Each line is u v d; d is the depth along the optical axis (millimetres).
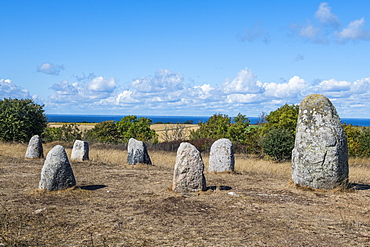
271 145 19344
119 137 38406
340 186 9289
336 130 9406
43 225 6289
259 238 5586
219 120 28234
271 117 23797
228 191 9320
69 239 5562
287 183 10195
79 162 15828
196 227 6191
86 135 33406
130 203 7969
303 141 9617
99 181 10977
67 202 8055
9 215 6840
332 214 7137
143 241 5473
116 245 5301
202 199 8336
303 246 5234
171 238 5609
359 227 6238
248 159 20219
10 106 25375
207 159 18906
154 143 31391
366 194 9078
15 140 24922
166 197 8500
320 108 9672
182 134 34156
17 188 9523
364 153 21828
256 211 7312
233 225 6309
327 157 9242
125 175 12305
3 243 5293
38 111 26562
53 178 8938
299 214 7105
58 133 30234
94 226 6254
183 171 9062
